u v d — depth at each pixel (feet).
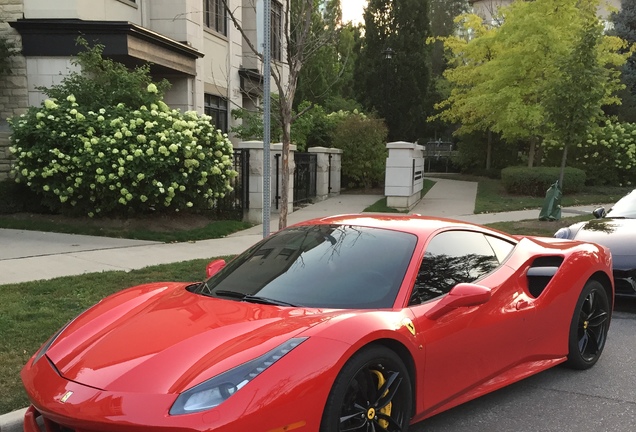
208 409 7.58
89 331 10.29
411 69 100.99
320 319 9.52
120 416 7.59
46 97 41.14
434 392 10.78
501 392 13.66
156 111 36.40
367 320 9.59
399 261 11.39
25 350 14.51
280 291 11.09
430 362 10.54
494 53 71.61
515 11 65.21
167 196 34.83
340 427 8.80
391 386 9.78
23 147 33.99
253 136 59.00
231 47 63.00
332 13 32.09
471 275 12.37
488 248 13.43
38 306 18.45
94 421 7.66
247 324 9.51
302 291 10.98
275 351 8.55
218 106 60.80
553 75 59.57
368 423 9.37
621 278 20.10
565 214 49.90
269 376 8.13
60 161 33.68
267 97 20.42
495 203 56.95
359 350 9.21
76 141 33.47
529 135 67.97
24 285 21.07
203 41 55.42
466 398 11.66
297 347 8.66
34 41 40.75
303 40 24.98
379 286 10.91
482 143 95.96
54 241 30.83
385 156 68.28
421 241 11.89
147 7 50.14
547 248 15.06
